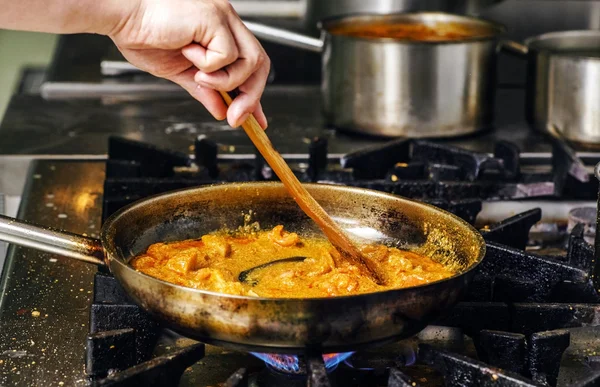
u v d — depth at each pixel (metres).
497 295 1.29
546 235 1.70
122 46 1.23
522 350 1.10
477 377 1.01
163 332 1.21
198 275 1.15
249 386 1.09
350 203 1.37
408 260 1.23
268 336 0.98
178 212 1.33
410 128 1.98
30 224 1.17
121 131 2.10
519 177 1.77
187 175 1.76
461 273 1.03
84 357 1.12
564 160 1.75
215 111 1.25
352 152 1.95
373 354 1.18
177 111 2.28
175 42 1.11
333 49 2.03
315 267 1.24
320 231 1.39
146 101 2.36
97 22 1.11
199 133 2.10
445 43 1.92
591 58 1.89
